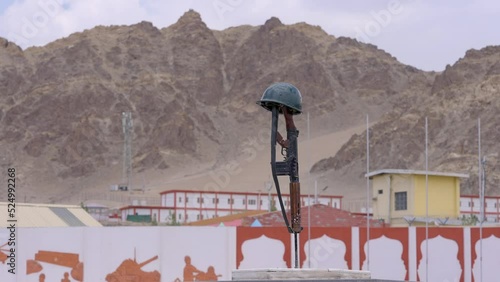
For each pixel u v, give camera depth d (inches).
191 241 2233.0
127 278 2218.3
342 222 3459.6
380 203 4092.0
